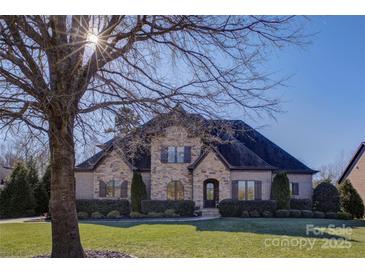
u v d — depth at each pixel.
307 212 25.42
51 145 7.99
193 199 26.78
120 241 13.44
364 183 31.59
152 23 7.73
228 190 26.80
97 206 26.25
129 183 27.97
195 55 7.98
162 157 27.70
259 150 31.59
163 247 12.15
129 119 8.22
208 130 8.03
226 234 15.20
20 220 25.25
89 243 12.99
